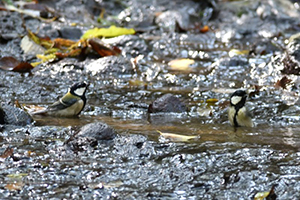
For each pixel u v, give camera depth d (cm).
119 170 736
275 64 1497
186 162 764
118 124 996
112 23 2048
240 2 2261
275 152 802
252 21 2095
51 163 755
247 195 667
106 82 1357
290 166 745
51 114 1066
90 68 1448
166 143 845
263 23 2077
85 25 1962
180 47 1759
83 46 1567
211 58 1633
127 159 777
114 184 692
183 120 1048
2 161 757
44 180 699
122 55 1617
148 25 2062
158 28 2025
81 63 1486
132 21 2105
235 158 778
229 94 1244
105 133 857
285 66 1435
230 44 1833
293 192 670
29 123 977
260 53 1653
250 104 1143
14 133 904
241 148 822
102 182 696
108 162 764
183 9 2258
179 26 1969
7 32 1778
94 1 2244
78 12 2131
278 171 729
